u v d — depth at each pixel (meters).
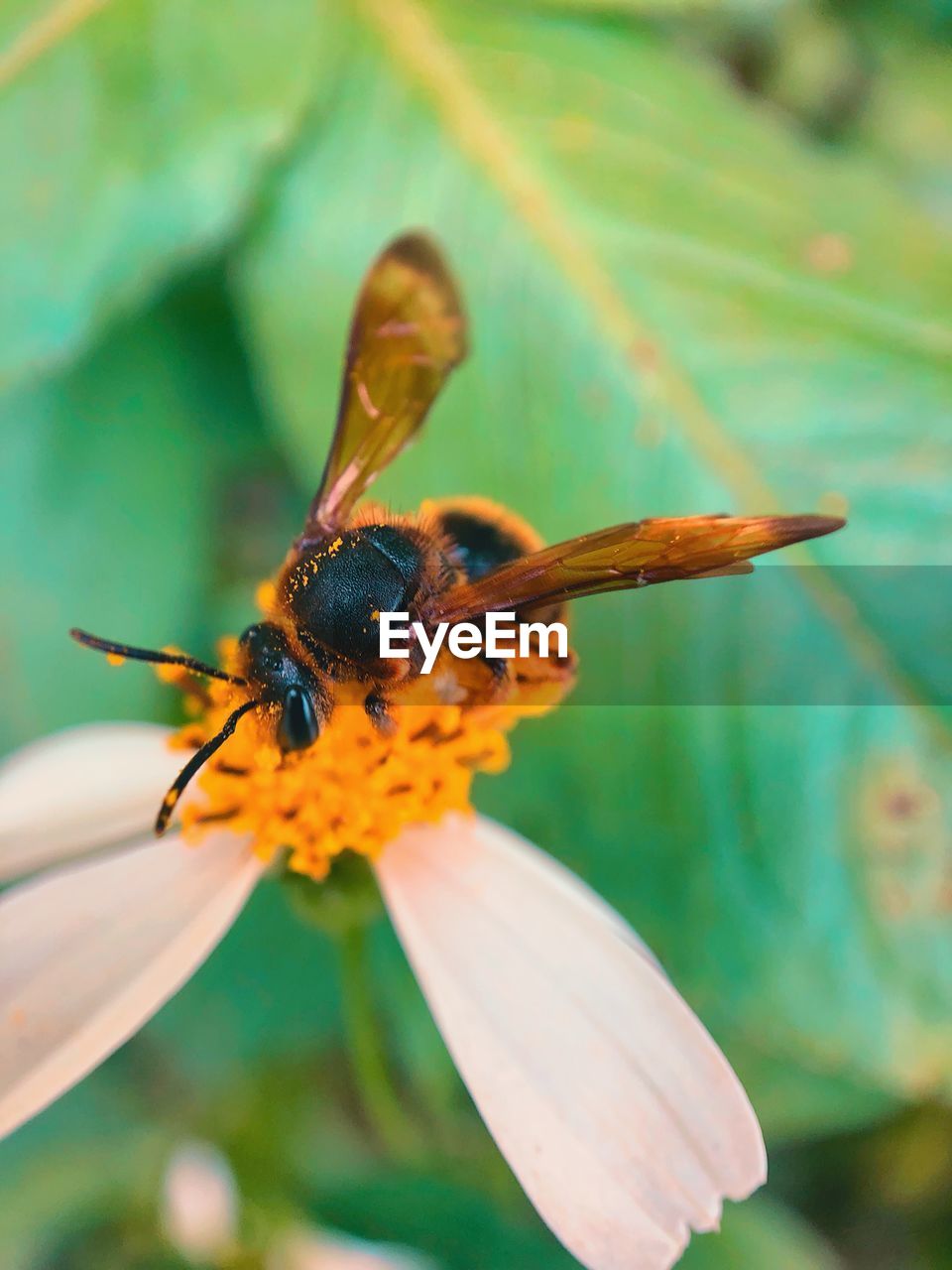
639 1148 0.07
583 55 0.08
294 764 0.07
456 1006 0.07
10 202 0.08
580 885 0.07
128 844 0.07
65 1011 0.07
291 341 0.08
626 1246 0.06
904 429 0.08
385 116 0.08
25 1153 0.08
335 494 0.07
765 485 0.08
